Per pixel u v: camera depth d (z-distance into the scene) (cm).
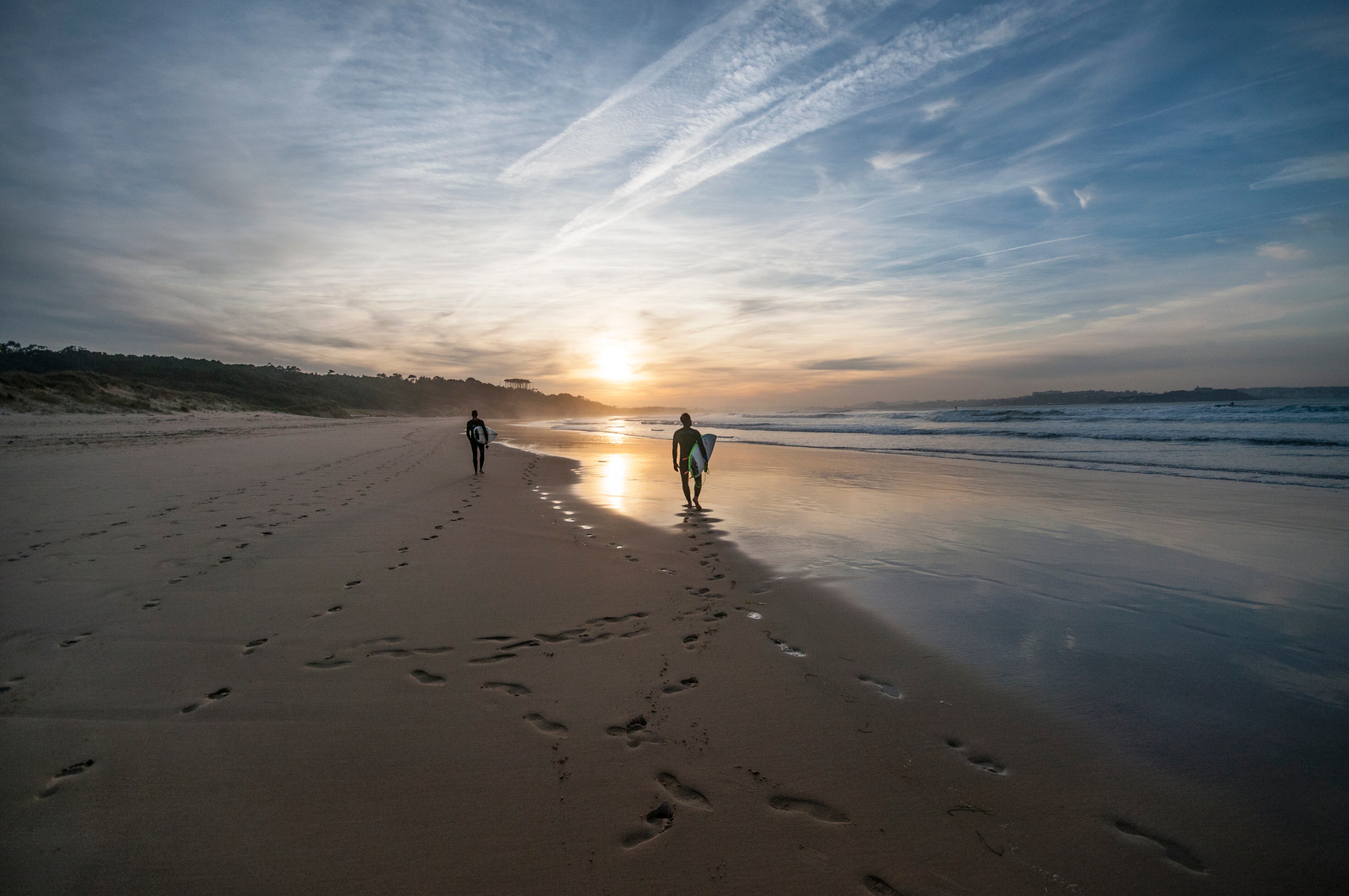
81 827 200
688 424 872
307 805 214
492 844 198
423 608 417
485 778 231
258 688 299
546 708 286
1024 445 2014
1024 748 257
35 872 181
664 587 477
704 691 307
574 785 228
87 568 482
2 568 477
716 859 194
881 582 500
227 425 3241
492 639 368
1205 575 515
